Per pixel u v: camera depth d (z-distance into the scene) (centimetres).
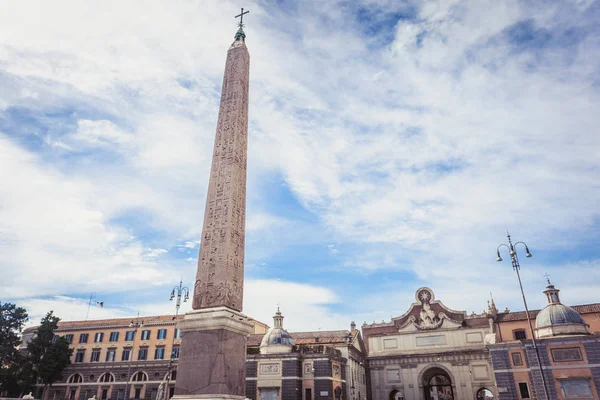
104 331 6350
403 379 5978
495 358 4612
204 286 1603
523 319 5566
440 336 6044
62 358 6031
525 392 4388
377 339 6341
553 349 4178
